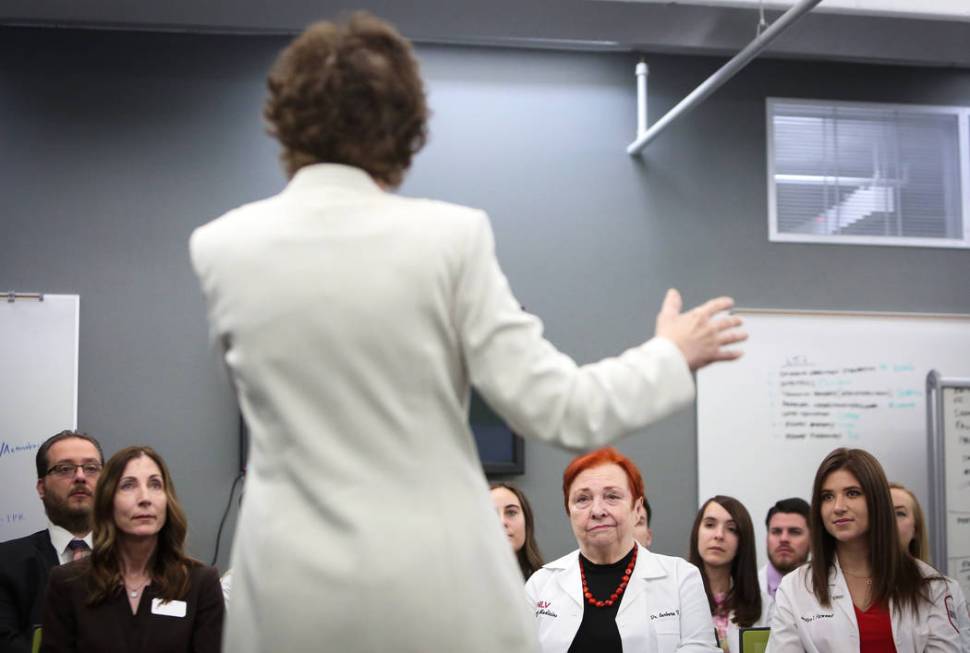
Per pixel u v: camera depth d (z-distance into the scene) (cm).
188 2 424
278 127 98
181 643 256
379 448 88
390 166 98
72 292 459
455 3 426
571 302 486
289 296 91
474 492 91
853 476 298
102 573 258
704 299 497
